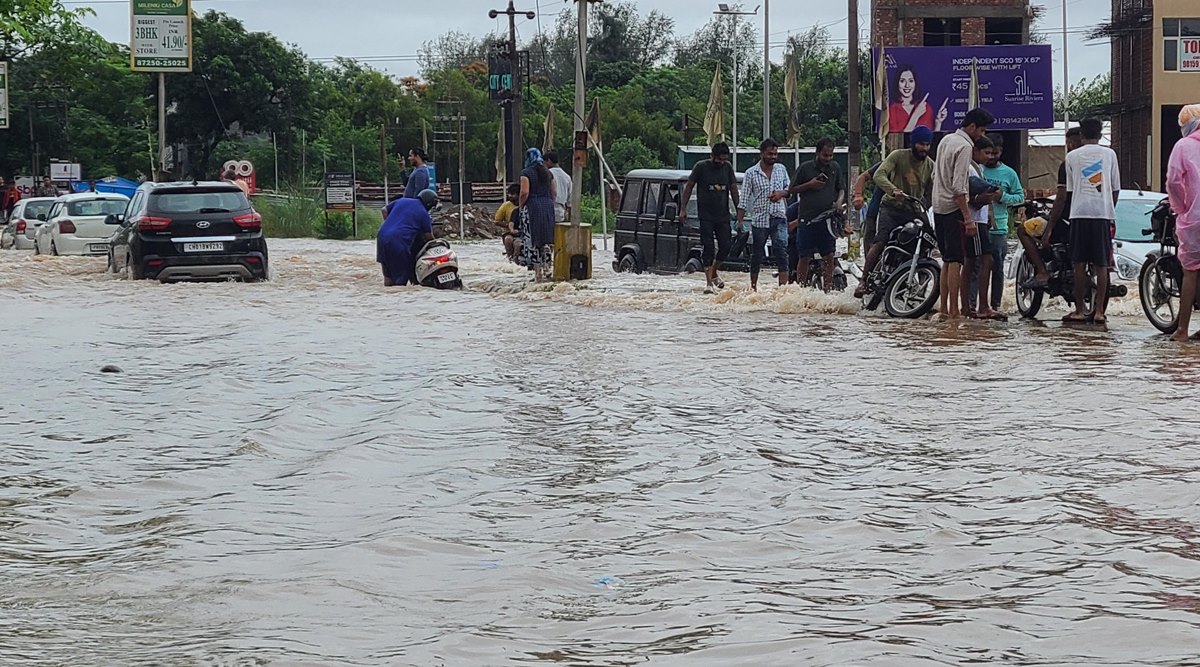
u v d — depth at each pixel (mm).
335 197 54281
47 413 9961
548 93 91312
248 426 9289
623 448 8289
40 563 5824
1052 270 15508
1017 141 58188
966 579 5426
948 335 14281
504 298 20281
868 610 5016
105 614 5023
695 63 109438
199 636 4738
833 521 6418
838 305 16906
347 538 6203
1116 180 14891
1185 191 13305
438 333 15250
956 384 10719
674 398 10188
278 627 4852
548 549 5977
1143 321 15594
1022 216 16359
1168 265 14219
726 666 4398
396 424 9031
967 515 6504
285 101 81438
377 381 11391
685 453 8109
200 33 79875
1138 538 6008
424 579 5492
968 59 54094
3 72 51531
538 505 6840
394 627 4848
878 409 9586
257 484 7449
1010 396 10070
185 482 7535
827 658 4449
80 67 80000
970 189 15352
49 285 23266
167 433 9070
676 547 5992
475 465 7824
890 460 7816
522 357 12805
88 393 10945
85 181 70312
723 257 19844
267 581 5457
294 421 9312
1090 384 10555
